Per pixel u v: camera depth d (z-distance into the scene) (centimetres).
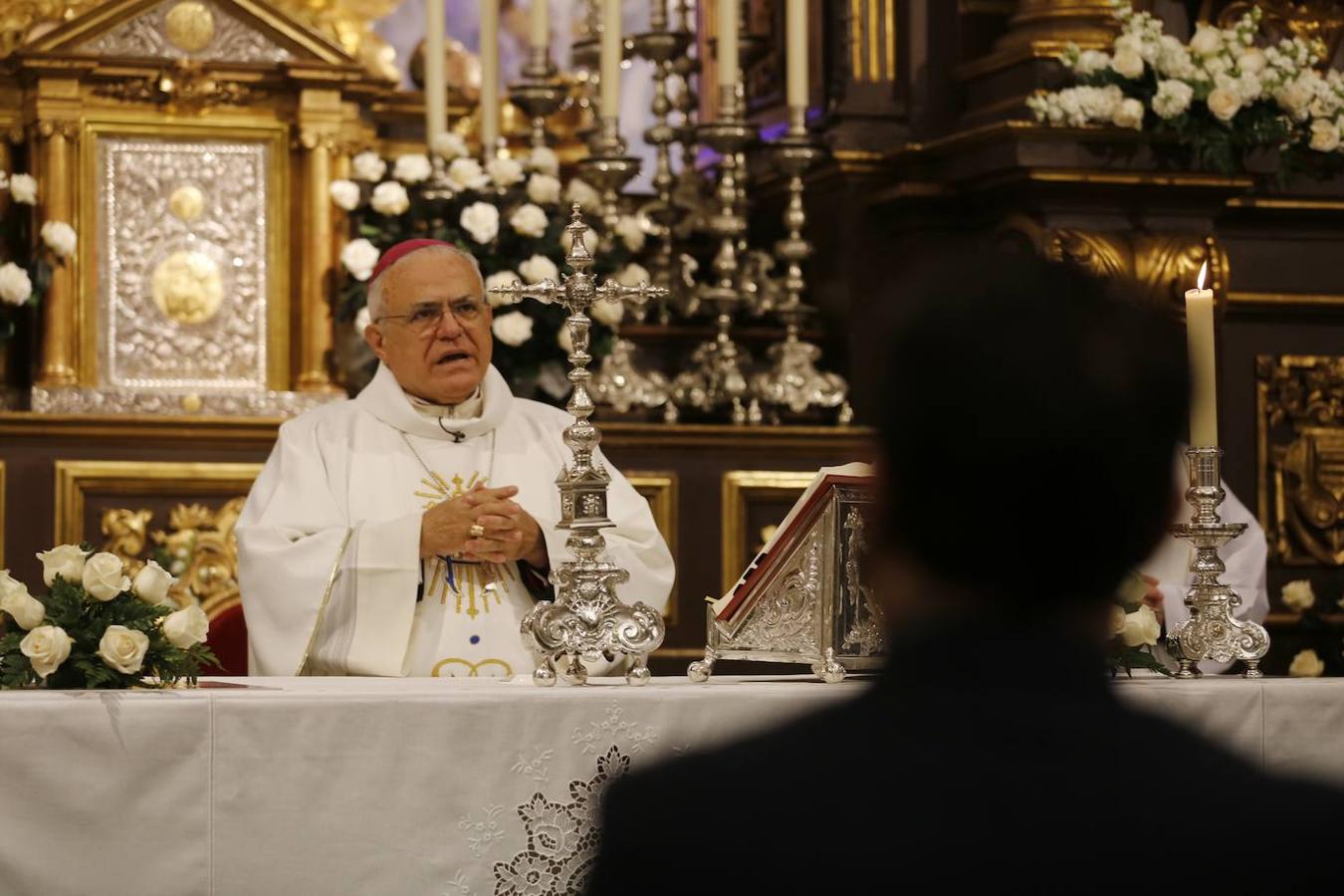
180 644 495
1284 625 1016
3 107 1003
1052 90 990
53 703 427
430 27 1009
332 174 1015
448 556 700
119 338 995
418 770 442
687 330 1044
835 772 184
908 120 1075
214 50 1012
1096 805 179
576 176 1137
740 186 1046
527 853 447
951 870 177
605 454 930
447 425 744
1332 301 1036
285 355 1013
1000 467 193
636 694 455
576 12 1245
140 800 430
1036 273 198
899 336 197
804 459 953
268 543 682
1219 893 177
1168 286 941
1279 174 988
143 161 1005
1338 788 182
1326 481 1036
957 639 193
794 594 506
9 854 423
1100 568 194
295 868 436
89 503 899
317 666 680
